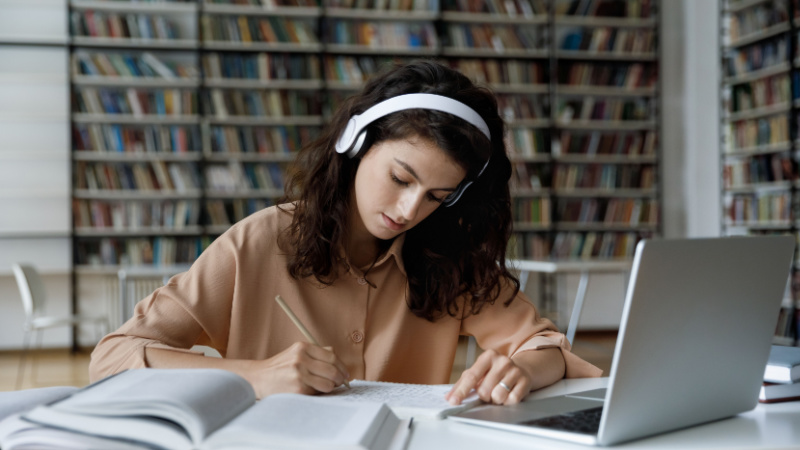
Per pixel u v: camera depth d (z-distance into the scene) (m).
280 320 1.25
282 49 6.27
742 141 6.10
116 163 6.18
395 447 0.75
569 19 6.64
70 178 6.05
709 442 0.80
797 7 5.49
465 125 1.09
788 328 5.49
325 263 1.23
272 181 6.29
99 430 0.71
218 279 1.23
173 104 6.12
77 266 6.11
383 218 1.14
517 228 6.62
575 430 0.81
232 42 6.18
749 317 0.90
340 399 0.88
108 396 0.75
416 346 1.33
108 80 6.02
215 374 0.85
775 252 0.91
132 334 1.14
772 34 5.68
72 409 0.73
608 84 6.73
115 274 6.24
